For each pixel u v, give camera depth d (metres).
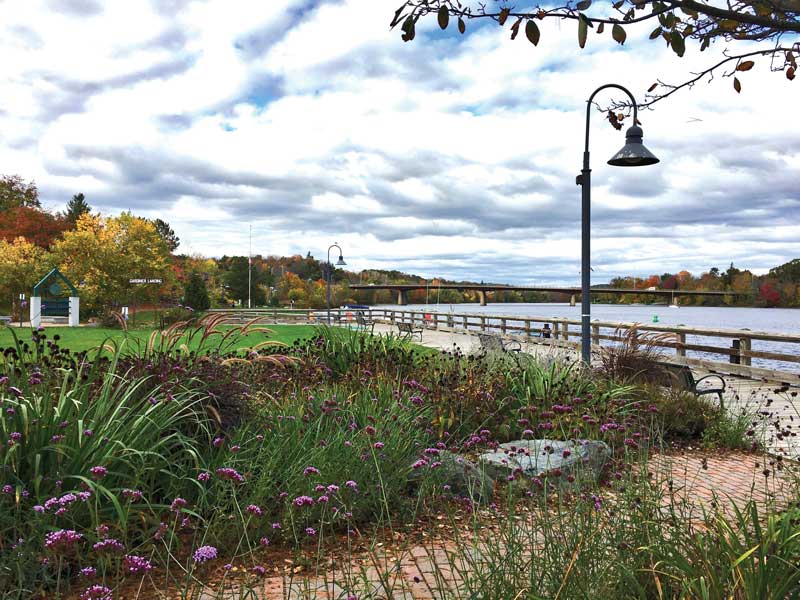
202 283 50.91
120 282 48.72
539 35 1.89
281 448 4.72
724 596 2.25
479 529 3.27
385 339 10.12
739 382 13.02
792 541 2.45
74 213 84.88
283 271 129.12
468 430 6.63
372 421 5.62
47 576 3.08
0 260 49.47
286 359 7.15
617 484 3.54
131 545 3.56
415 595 3.11
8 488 3.21
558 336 21.64
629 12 1.97
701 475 5.66
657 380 9.98
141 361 5.64
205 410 5.00
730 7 2.00
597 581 2.43
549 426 5.71
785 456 6.50
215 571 3.45
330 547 3.87
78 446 3.72
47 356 5.57
